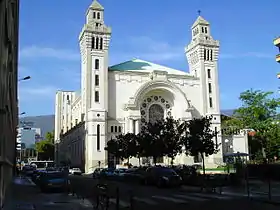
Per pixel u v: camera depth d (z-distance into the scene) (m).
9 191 29.44
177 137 54.06
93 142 92.38
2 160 15.45
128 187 36.25
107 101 96.69
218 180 34.59
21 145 116.81
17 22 27.92
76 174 84.31
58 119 165.38
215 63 110.88
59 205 21.00
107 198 18.20
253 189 29.84
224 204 21.08
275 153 69.62
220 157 101.50
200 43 109.75
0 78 13.82
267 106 71.50
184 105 102.00
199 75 109.12
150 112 104.12
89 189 33.69
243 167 38.22
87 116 94.38
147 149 57.53
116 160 94.44
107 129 96.00
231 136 105.88
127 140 75.75
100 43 98.38
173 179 35.28
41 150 171.75
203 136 44.56
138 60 117.38
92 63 96.69
